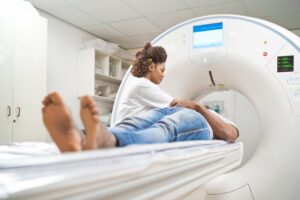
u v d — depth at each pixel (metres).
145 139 0.88
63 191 0.42
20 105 2.73
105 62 4.14
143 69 1.43
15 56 2.71
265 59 1.72
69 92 3.81
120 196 0.54
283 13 3.49
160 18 3.67
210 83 1.97
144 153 0.63
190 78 1.97
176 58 1.96
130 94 1.27
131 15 3.57
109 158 0.52
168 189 0.71
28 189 0.37
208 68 1.89
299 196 1.55
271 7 3.32
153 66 1.42
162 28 4.05
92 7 3.34
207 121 1.34
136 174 0.56
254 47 1.76
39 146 1.07
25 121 2.77
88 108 0.63
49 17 3.55
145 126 0.98
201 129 1.20
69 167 0.45
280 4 3.23
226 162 1.25
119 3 3.23
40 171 0.43
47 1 3.17
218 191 1.69
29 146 1.08
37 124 2.87
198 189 1.48
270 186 1.62
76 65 3.95
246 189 1.66
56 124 0.64
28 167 0.44
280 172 1.62
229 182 1.71
